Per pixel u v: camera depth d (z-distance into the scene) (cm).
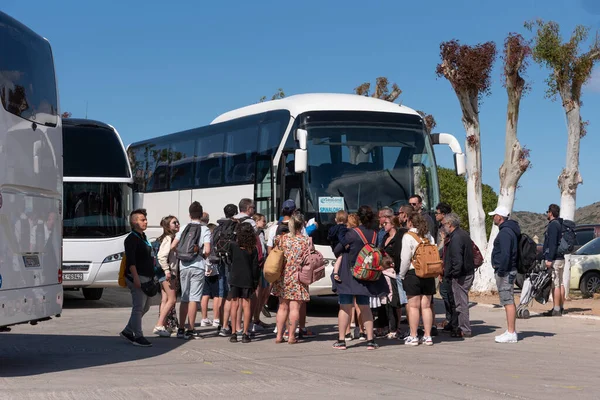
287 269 1409
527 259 1430
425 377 1034
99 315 1952
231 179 2173
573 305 2103
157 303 2306
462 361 1195
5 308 1005
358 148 1877
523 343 1412
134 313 1357
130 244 1338
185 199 2453
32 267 1084
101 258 2200
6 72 1034
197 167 2392
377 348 1344
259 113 2077
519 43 2295
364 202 1855
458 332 1492
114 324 1736
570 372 1085
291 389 920
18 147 1053
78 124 2281
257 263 1436
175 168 2544
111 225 2225
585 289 2400
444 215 1516
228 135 2216
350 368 1115
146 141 2802
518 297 2328
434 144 1994
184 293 1488
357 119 1892
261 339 1483
